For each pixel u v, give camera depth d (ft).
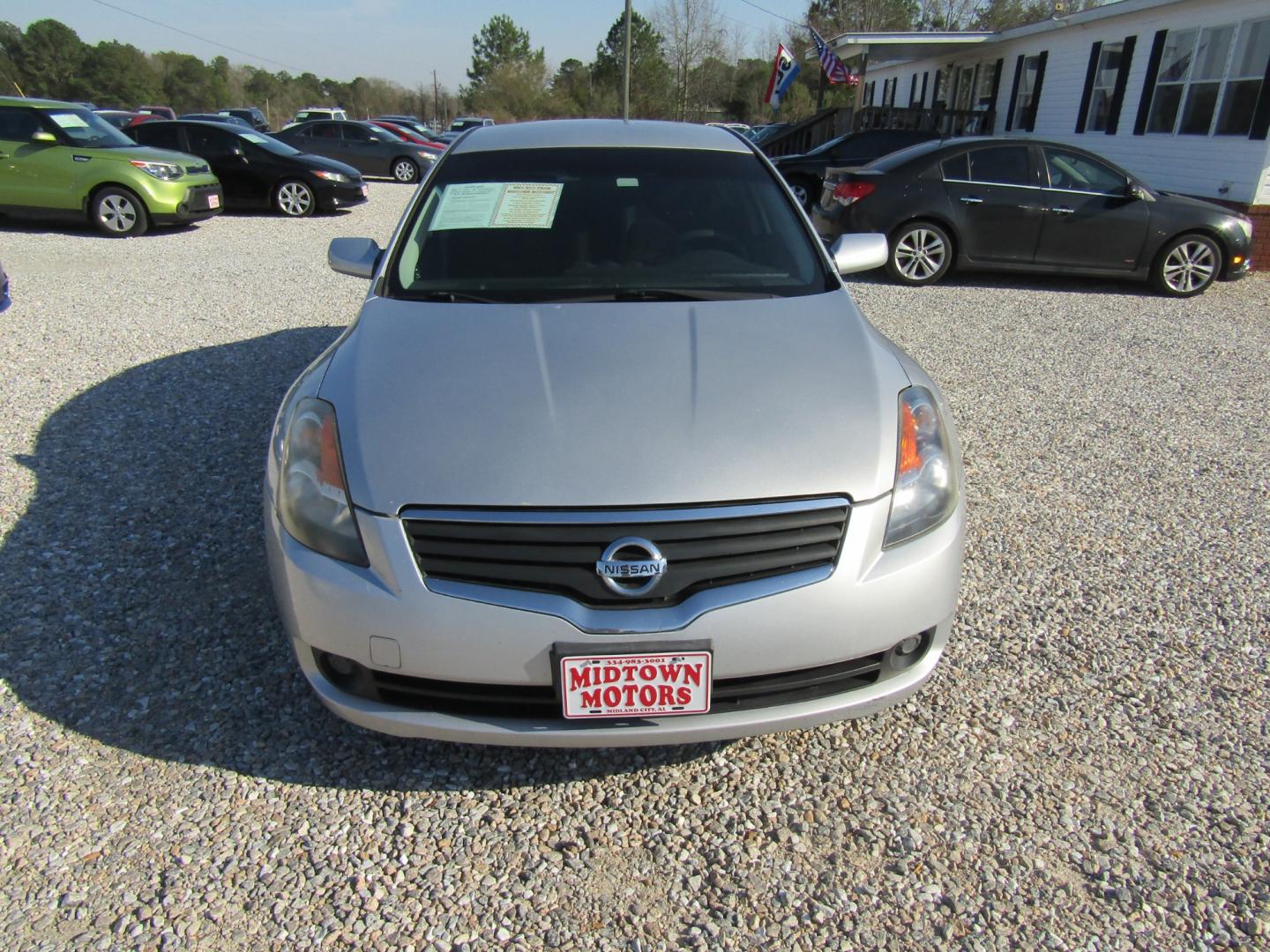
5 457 13.19
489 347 7.76
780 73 84.02
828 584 6.40
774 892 6.30
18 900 6.05
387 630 6.34
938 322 24.00
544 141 11.25
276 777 7.23
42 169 34.22
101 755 7.38
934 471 7.17
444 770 7.38
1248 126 34.86
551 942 5.90
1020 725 7.96
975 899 6.23
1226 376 19.19
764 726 6.57
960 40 58.75
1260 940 5.90
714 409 6.96
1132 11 41.83
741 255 9.69
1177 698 8.34
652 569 6.21
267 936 5.87
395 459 6.59
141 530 11.09
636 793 7.20
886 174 29.04
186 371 17.52
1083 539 11.53
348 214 44.19
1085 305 26.71
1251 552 11.23
